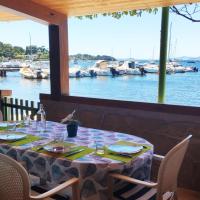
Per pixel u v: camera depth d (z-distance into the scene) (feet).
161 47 11.41
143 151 7.02
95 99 12.15
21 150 7.02
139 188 6.91
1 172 5.49
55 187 6.12
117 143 7.57
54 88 13.35
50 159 6.52
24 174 5.23
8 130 8.84
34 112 14.01
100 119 12.01
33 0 11.12
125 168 6.30
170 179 6.38
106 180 6.24
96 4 11.16
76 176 6.19
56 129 9.07
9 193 5.57
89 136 8.28
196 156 9.68
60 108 13.24
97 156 6.54
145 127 10.83
